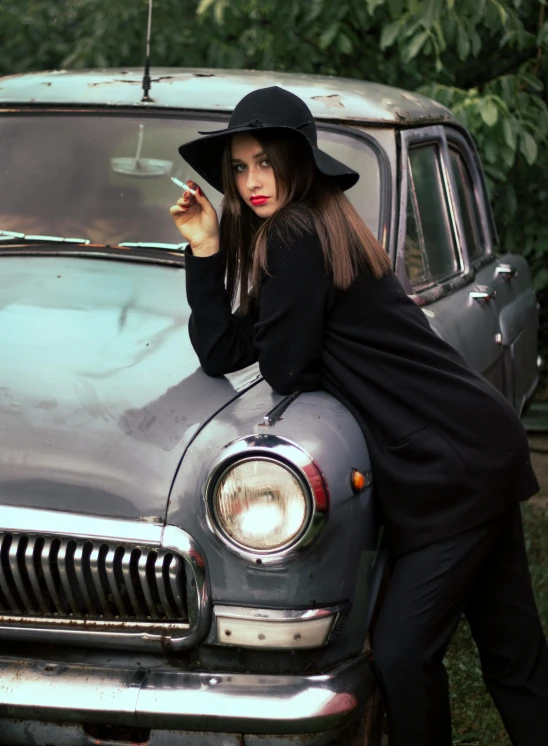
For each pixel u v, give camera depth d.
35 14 7.27
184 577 2.37
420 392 2.50
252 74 4.13
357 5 6.47
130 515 2.37
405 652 2.46
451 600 2.52
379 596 2.82
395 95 4.11
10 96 3.86
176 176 3.58
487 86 6.66
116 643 2.39
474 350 3.87
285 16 6.65
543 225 7.37
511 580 2.71
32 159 3.69
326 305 2.49
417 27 6.25
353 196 3.51
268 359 2.51
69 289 3.18
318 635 2.38
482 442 2.49
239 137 2.53
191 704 2.30
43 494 2.40
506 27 6.53
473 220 4.87
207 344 2.65
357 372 2.53
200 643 2.38
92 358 2.75
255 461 2.32
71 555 2.38
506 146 6.34
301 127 2.52
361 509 2.46
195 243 2.66
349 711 2.34
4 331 2.87
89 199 3.59
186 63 6.82
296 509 2.31
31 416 2.52
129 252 3.44
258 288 2.57
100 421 2.50
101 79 3.95
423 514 2.50
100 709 2.30
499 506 2.52
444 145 4.21
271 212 2.55
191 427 2.48
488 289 4.31
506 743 3.21
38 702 2.31
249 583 2.34
